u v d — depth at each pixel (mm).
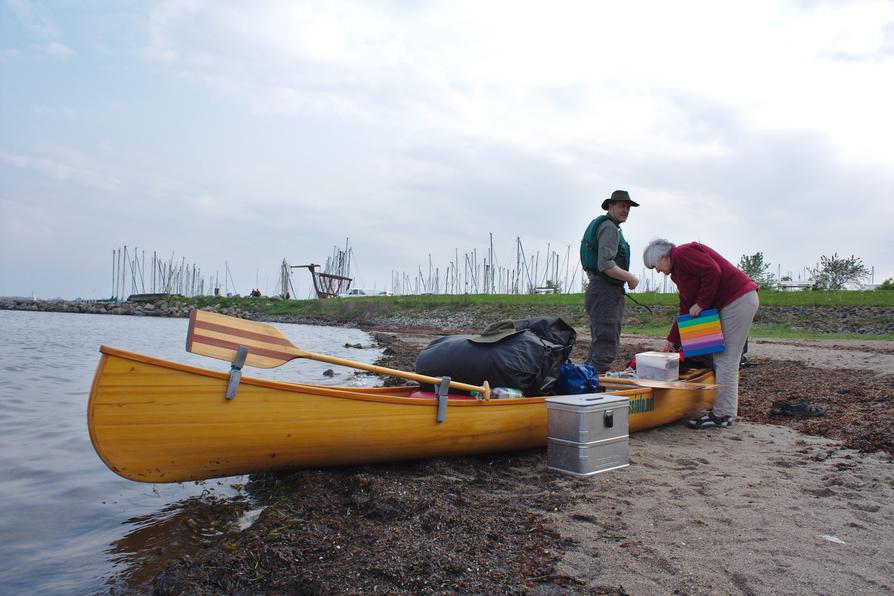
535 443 5664
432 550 3406
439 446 5094
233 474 4438
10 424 7734
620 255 7285
